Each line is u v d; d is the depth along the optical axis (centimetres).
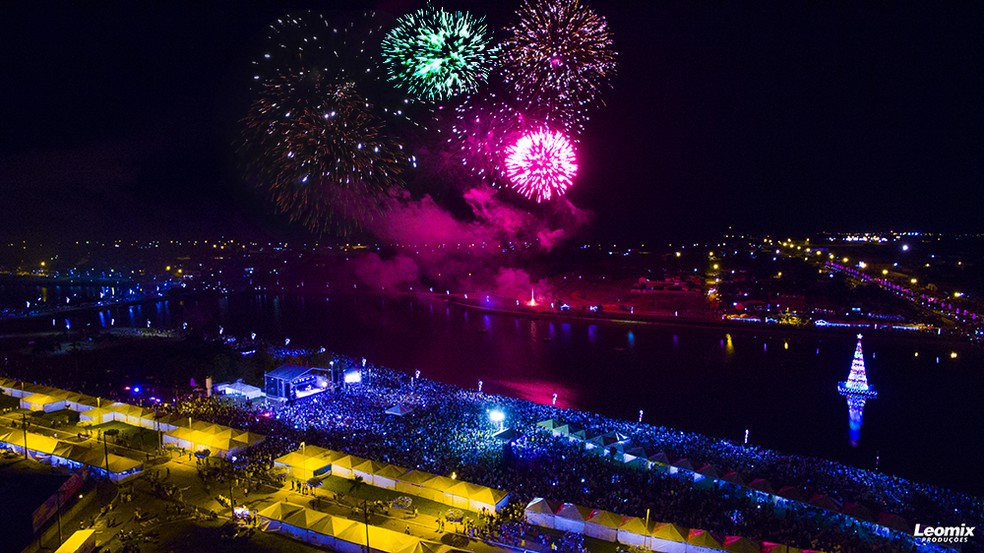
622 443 6494
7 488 4731
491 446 6412
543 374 11762
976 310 16175
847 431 8400
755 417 9000
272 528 4506
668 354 13488
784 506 5169
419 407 7988
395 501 5025
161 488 5141
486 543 4453
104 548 4144
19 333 13288
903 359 12488
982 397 9969
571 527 4653
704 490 5488
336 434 6662
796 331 14938
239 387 8619
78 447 5759
